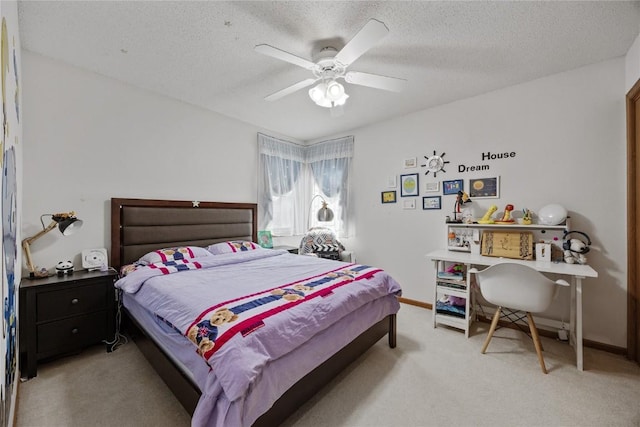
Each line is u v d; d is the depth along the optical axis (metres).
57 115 2.26
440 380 1.88
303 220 4.46
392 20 1.76
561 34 1.91
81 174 2.38
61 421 1.50
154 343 1.78
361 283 2.04
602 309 2.29
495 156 2.81
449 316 2.67
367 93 2.85
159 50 2.11
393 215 3.59
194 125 3.15
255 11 1.68
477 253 2.78
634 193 2.13
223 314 1.41
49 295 1.96
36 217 2.16
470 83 2.64
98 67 2.36
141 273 2.14
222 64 2.30
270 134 4.03
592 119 2.33
